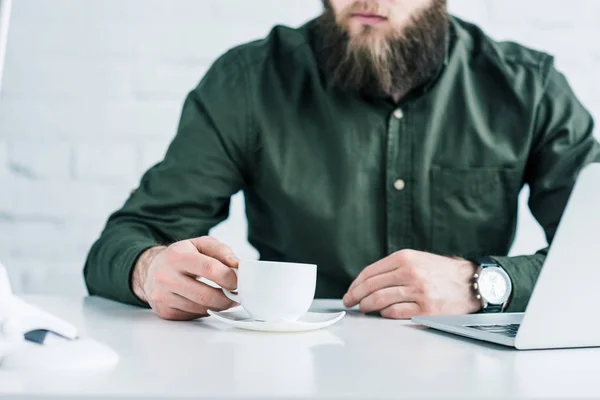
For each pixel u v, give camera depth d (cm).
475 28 150
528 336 64
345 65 133
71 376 48
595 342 67
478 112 140
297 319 80
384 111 137
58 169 181
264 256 145
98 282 107
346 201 134
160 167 136
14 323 51
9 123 180
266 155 137
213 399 43
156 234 127
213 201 136
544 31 187
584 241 61
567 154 136
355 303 96
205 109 141
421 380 50
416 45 133
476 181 137
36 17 181
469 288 99
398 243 135
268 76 143
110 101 182
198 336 70
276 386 46
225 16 184
